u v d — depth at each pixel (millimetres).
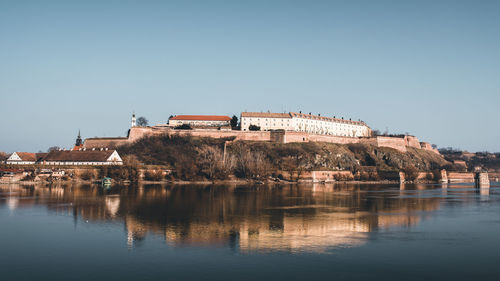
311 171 196125
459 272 48281
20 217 79500
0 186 144250
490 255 54906
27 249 56188
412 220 80875
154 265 49469
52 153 190250
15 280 44562
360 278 45750
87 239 61688
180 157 192375
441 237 65125
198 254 54094
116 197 113688
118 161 183000
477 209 98938
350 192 144375
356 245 59438
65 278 45156
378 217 84250
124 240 61219
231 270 47781
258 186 165500
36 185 150000
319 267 49156
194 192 133000
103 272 47062
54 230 67750
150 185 159250
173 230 68688
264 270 47875
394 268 49219
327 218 82375
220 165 183250
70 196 114375
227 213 87625
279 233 67125
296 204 104375
